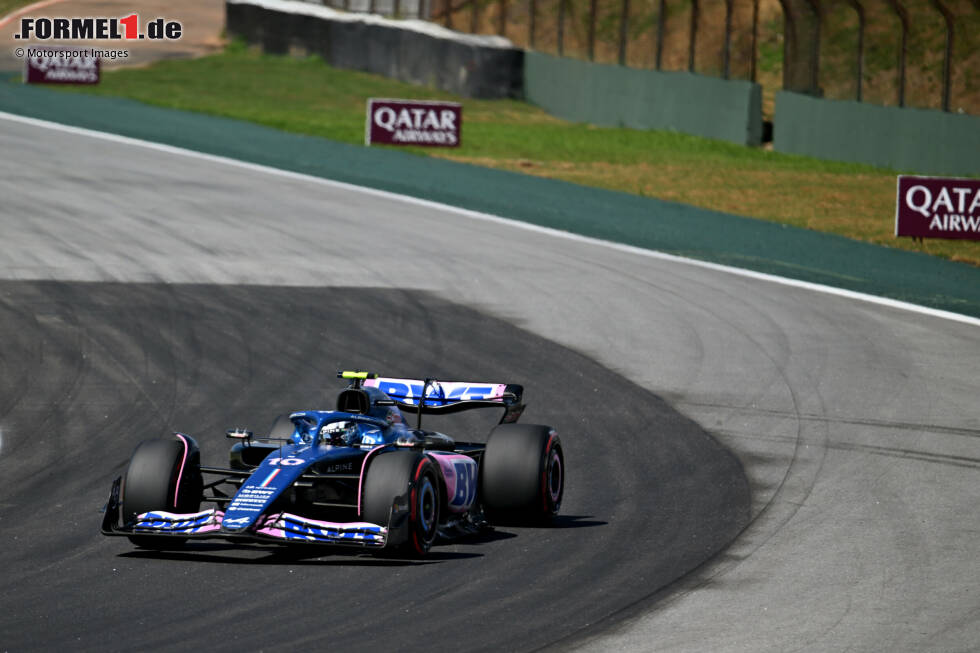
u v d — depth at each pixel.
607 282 89.00
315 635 30.22
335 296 80.88
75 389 58.53
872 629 31.75
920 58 166.38
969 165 155.00
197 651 29.00
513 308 79.69
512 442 40.22
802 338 74.31
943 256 105.81
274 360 65.25
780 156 177.75
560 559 37.16
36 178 120.38
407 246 99.38
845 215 124.12
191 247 95.00
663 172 150.75
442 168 141.00
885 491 45.97
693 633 31.19
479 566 36.12
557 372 64.94
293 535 34.03
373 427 38.62
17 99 171.50
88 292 78.44
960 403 60.62
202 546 37.75
